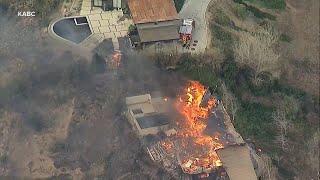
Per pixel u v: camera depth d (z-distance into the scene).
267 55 68.06
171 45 67.25
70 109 60.22
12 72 62.56
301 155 64.75
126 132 58.78
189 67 66.19
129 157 56.72
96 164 56.00
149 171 55.91
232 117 63.91
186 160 57.34
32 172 55.25
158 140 58.69
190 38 68.44
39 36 66.81
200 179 56.22
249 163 57.62
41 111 59.84
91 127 58.88
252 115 66.69
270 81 69.19
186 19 70.25
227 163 57.41
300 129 67.44
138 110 61.66
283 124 66.12
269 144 64.56
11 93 60.88
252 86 68.38
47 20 68.88
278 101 68.75
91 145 57.34
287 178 61.88
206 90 65.00
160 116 61.19
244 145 59.59
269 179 59.56
